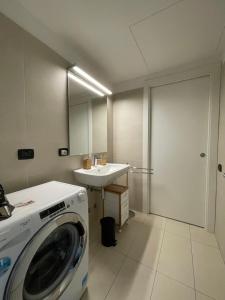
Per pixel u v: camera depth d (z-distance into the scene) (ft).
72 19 4.23
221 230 5.21
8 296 2.15
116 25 4.41
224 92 5.31
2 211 2.37
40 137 4.55
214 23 4.30
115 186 7.20
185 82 6.75
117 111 8.43
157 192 7.72
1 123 3.62
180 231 6.44
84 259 3.61
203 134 6.54
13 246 2.19
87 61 6.22
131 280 4.18
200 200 6.75
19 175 4.02
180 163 7.09
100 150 7.55
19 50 3.92
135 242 5.74
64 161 5.42
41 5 3.84
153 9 3.88
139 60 6.20
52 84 4.87
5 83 3.67
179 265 4.68
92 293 3.81
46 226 2.64
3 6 3.58
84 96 6.35
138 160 7.95
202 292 3.84
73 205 3.28
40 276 2.98
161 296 3.75
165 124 7.32
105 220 5.68
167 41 5.09
